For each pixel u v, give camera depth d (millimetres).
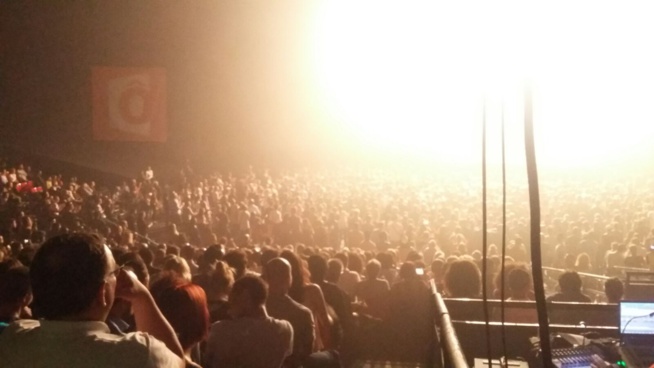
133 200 26734
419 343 9023
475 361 4812
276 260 5867
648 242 16906
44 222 22453
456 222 20266
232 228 23078
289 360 5695
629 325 4902
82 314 2408
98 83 36812
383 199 27156
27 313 4695
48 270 2367
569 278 7199
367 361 8953
